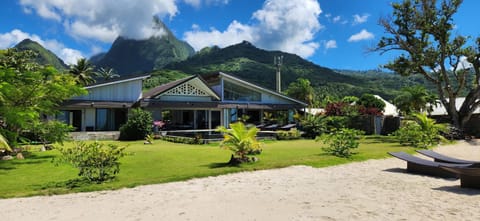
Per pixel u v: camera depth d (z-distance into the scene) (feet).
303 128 83.87
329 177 28.76
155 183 25.85
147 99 92.43
